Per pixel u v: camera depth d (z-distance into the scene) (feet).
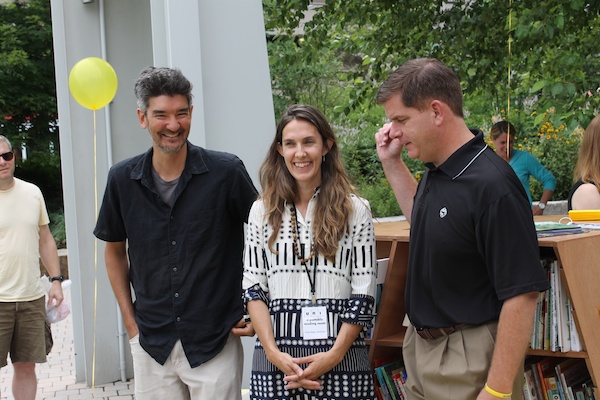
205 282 9.62
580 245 8.51
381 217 35.22
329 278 8.39
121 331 19.83
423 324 7.64
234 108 14.78
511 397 7.41
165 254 9.64
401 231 10.37
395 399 9.48
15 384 15.79
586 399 8.99
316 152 8.39
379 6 26.63
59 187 53.83
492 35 25.61
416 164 37.52
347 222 8.47
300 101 39.09
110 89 15.46
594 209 11.68
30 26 54.90
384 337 9.62
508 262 6.72
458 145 7.23
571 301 8.25
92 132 19.15
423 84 7.10
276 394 8.49
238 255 10.01
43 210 15.98
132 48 19.45
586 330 8.32
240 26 14.79
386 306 9.58
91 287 19.45
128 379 20.08
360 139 38.91
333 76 40.09
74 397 18.65
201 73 14.24
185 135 9.36
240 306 9.86
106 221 10.11
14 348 15.44
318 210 8.46
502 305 6.97
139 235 9.71
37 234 15.62
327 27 28.48
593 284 8.65
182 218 9.60
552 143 38.88
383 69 28.07
